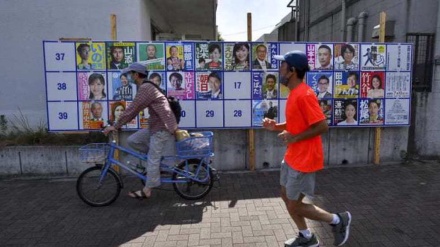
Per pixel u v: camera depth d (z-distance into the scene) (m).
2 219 3.94
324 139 5.82
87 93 5.29
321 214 2.95
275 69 5.43
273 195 4.56
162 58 5.30
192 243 3.31
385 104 5.73
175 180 4.33
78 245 3.32
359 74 5.61
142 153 4.45
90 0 6.07
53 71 5.21
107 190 4.32
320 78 5.55
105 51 5.23
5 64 6.02
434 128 6.08
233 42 5.35
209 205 4.25
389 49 5.62
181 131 4.31
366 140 5.91
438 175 5.30
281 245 3.25
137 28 6.18
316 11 11.40
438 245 3.20
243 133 5.67
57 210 4.17
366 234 3.43
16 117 6.09
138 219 3.88
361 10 8.17
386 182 5.00
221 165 5.71
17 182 5.26
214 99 5.43
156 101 4.09
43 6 6.00
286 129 3.00
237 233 3.50
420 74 6.04
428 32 6.13
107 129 4.10
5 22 5.95
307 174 2.82
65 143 5.53
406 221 3.71
